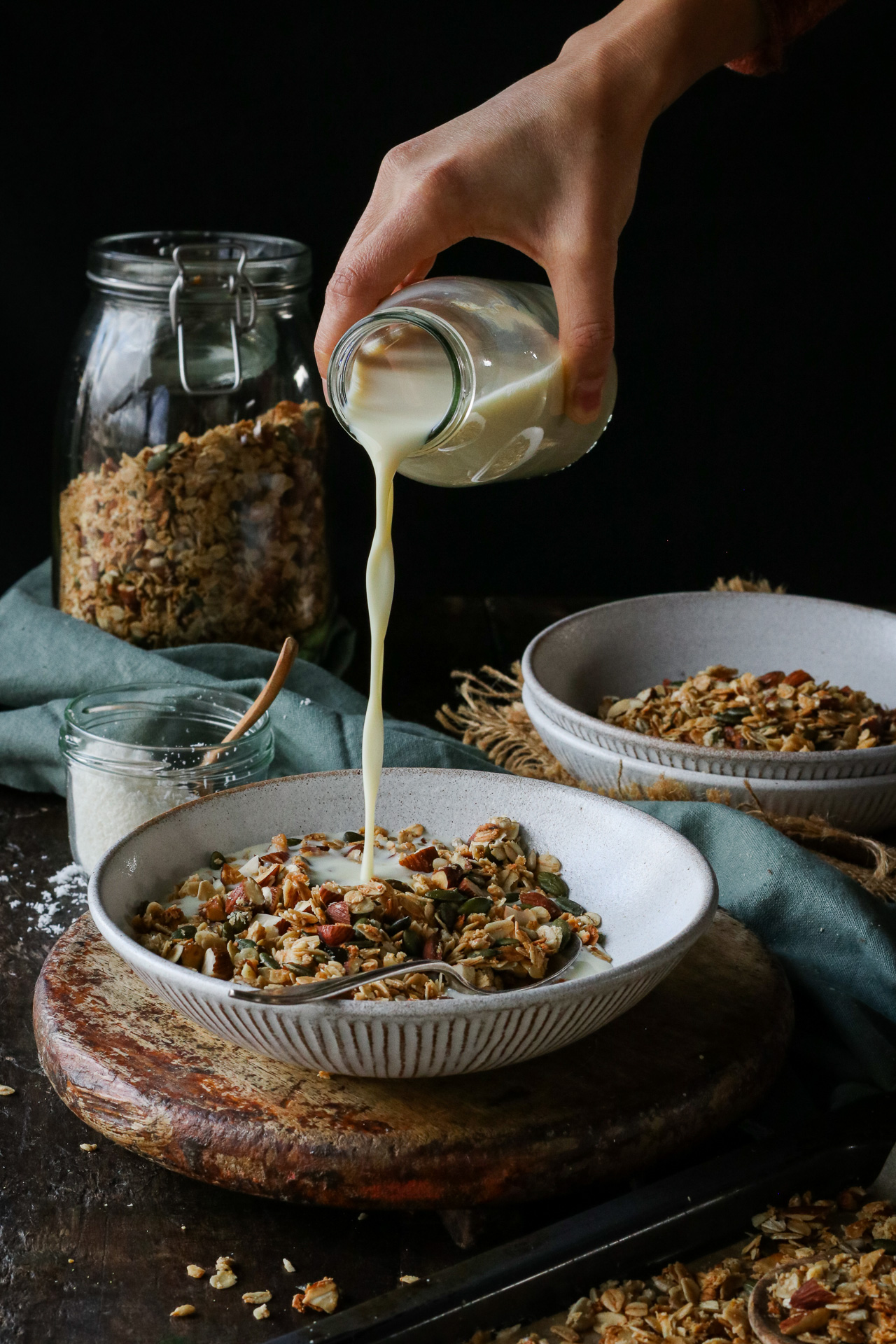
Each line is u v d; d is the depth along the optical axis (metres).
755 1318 0.81
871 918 0.96
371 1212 0.87
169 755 1.02
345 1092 0.88
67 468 1.18
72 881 1.04
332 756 1.08
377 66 1.49
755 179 1.55
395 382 0.94
